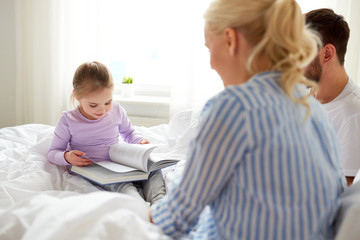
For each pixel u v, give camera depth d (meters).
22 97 2.68
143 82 2.76
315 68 1.11
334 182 0.62
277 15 0.60
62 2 2.45
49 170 1.29
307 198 0.56
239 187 0.58
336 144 0.68
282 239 0.57
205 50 2.28
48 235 0.60
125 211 0.68
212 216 0.66
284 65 0.62
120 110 1.55
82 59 2.54
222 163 0.58
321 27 1.08
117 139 1.51
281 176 0.55
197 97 2.33
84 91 1.30
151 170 1.16
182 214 0.65
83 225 0.63
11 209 0.79
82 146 1.42
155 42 2.66
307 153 0.57
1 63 2.77
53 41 2.49
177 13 2.28
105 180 1.07
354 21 1.99
